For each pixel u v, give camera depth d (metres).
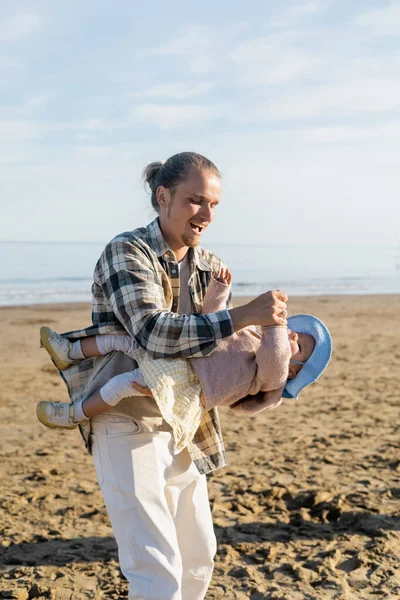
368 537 4.82
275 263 60.06
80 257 60.34
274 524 5.11
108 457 2.85
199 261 3.09
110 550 4.71
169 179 2.91
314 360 3.12
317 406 9.16
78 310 22.61
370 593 4.04
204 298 3.06
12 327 18.03
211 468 3.05
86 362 3.08
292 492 5.69
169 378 2.76
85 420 2.94
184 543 3.09
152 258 2.88
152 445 2.86
